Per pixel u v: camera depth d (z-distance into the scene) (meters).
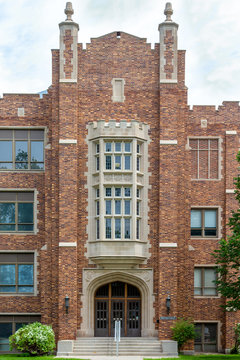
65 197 33.12
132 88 34.47
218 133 36.38
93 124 33.75
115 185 33.03
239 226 30.00
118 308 33.78
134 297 33.91
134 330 33.59
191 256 34.00
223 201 36.00
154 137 34.09
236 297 30.59
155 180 33.78
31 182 35.81
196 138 36.22
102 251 32.56
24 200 35.91
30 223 35.78
